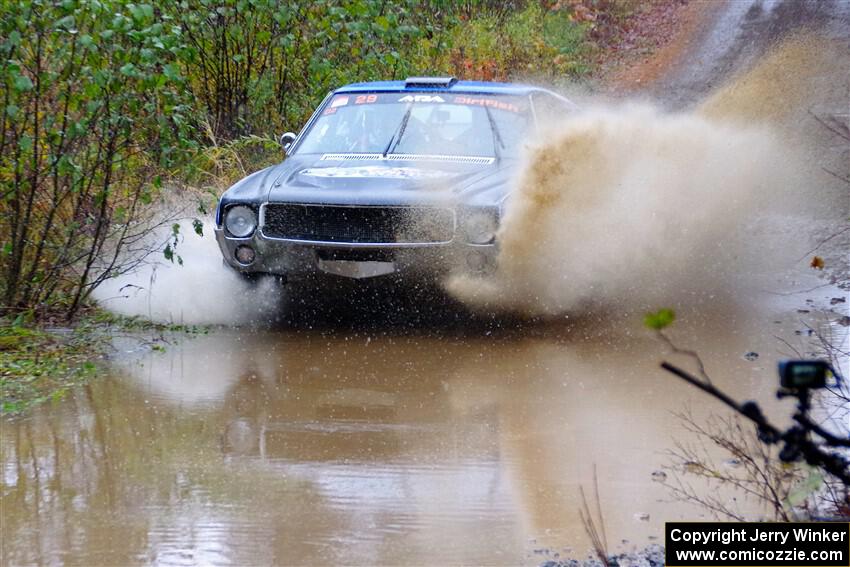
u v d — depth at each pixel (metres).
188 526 7.70
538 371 11.94
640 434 9.68
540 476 8.67
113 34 13.69
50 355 12.26
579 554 7.22
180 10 21.00
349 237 13.53
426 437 9.66
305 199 13.62
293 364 12.26
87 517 7.86
